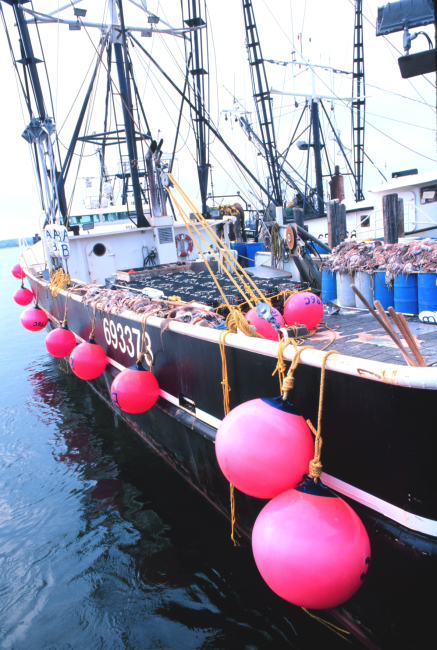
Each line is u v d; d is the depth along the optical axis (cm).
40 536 420
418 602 211
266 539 200
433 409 189
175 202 321
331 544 188
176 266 867
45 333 1507
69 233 909
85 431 653
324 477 252
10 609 336
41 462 571
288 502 205
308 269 629
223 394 339
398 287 432
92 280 930
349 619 259
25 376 984
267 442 212
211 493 409
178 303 482
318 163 1980
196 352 365
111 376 612
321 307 402
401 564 211
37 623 322
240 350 304
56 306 952
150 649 292
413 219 1238
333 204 761
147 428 541
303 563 189
